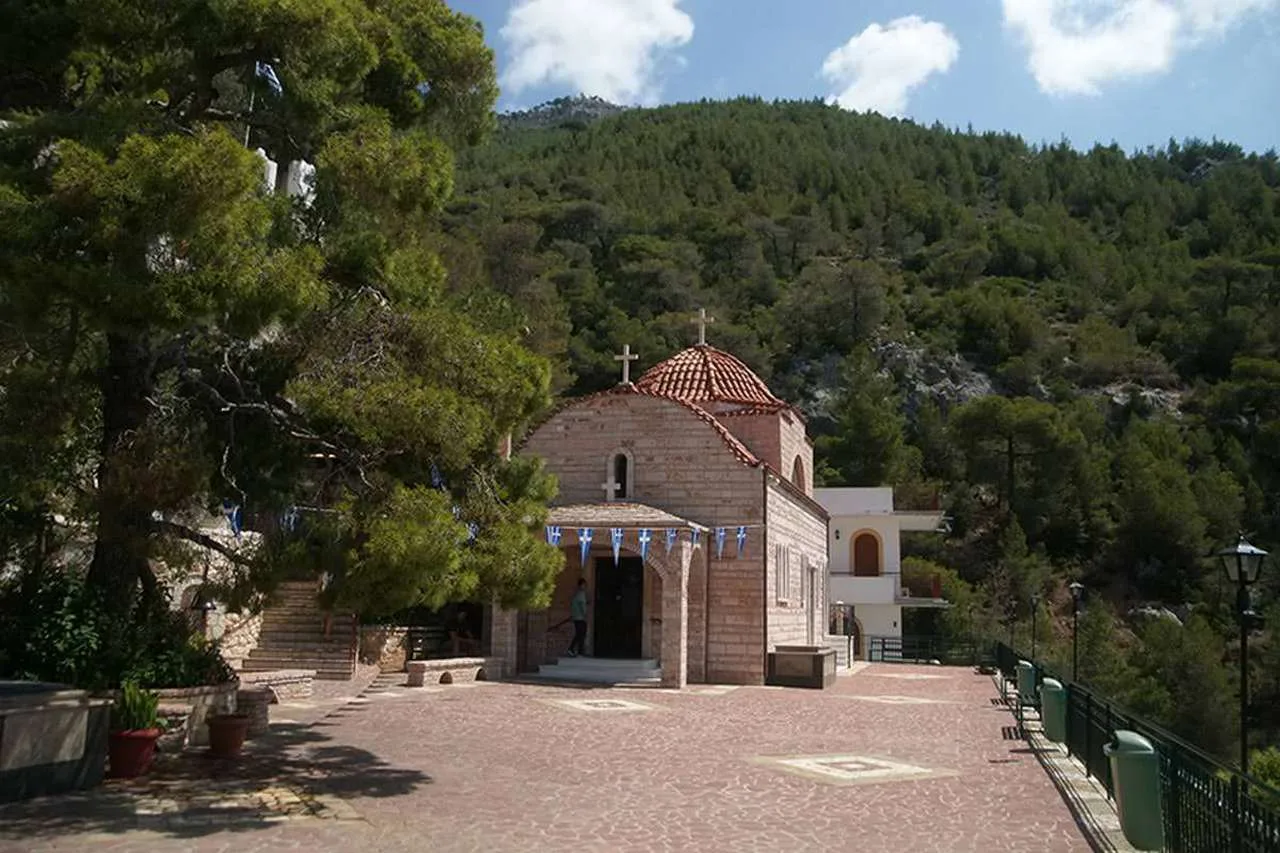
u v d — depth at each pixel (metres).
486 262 71.19
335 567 10.62
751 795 11.04
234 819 9.10
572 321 82.75
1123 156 181.75
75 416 11.37
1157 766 8.04
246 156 8.89
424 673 22.28
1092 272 121.25
